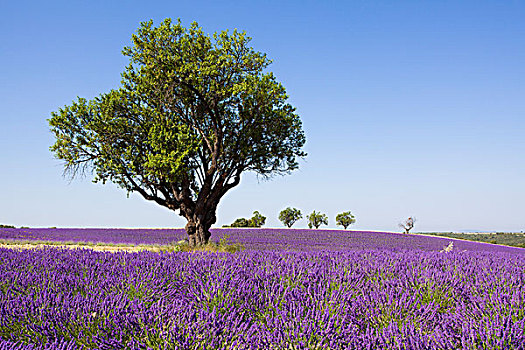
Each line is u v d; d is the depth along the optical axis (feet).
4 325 11.78
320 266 21.54
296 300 14.30
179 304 13.88
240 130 61.11
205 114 62.28
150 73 58.39
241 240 91.20
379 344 10.70
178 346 10.27
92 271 18.95
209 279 16.46
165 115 60.49
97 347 10.78
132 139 58.70
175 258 24.11
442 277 17.88
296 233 125.29
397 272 20.48
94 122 57.82
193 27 58.54
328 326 11.16
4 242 69.15
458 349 10.55
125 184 58.75
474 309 13.52
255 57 59.16
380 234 133.49
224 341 11.02
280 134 63.57
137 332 11.21
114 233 111.75
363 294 15.19
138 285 15.90
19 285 16.62
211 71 55.42
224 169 61.98
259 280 17.58
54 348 10.00
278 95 58.95
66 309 12.82
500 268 21.98
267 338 10.81
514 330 10.80
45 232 108.68
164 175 55.83
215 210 63.82
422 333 11.64
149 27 58.75
